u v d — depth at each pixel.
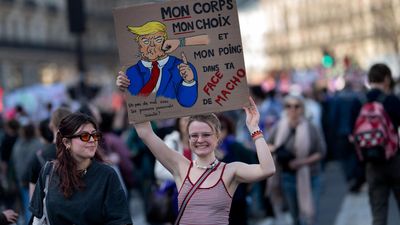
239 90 6.07
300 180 10.95
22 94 25.45
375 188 9.40
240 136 16.14
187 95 6.11
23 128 11.51
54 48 61.34
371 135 9.20
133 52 6.13
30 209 5.68
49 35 61.69
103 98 22.77
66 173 5.54
